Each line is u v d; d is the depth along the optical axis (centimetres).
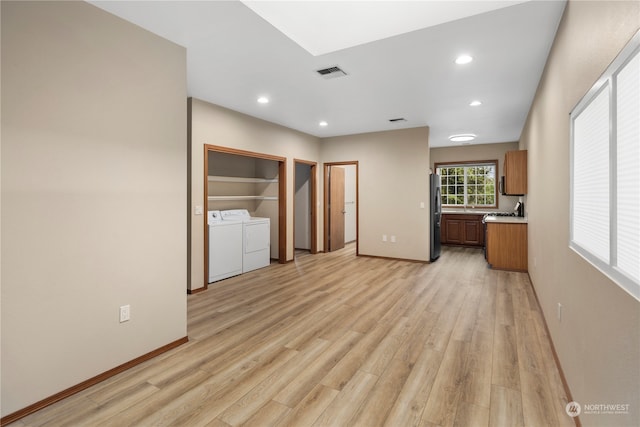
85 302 204
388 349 253
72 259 198
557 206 241
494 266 521
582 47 171
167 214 253
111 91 216
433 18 228
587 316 157
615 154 123
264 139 521
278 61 297
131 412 180
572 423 168
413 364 230
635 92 106
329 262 587
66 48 194
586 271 160
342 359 238
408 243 590
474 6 214
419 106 439
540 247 334
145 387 204
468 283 439
